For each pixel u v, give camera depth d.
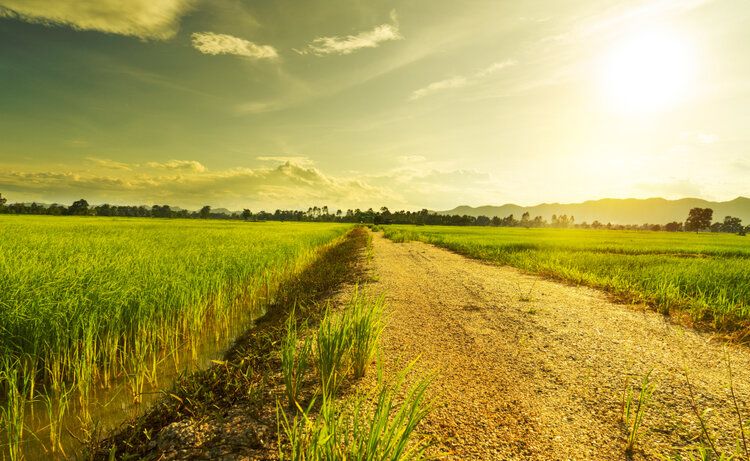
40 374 5.20
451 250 28.12
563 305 9.57
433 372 5.11
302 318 7.86
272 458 3.13
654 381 5.02
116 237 21.34
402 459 2.66
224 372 5.11
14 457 3.39
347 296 9.85
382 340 6.46
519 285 12.52
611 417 4.05
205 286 8.17
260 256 13.61
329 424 2.79
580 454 3.36
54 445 3.63
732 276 12.35
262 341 6.54
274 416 3.80
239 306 9.61
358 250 25.72
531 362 5.63
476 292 11.09
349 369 4.84
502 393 4.57
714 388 4.83
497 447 3.42
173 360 5.99
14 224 34.12
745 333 7.11
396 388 3.07
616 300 10.41
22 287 6.09
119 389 4.98
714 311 8.52
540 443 3.52
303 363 4.28
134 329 6.39
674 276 12.07
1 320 5.11
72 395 4.79
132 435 3.56
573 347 6.34
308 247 21.48
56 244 14.67
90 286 6.81
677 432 3.76
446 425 3.75
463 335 6.90
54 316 5.37
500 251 23.50
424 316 8.24
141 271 8.79
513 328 7.41
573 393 4.62
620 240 46.12
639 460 3.29
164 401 4.41
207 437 3.48
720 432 3.75
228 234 29.28
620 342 6.67
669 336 7.11
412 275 14.39
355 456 2.58
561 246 29.34
